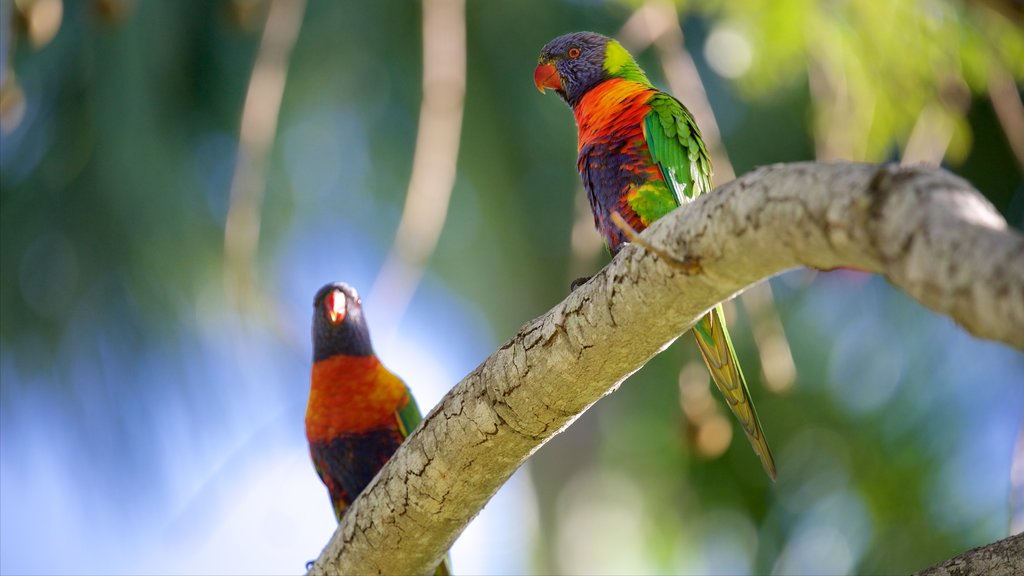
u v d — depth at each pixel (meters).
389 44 12.45
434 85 5.79
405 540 5.19
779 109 12.44
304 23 12.18
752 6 6.63
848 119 6.58
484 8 12.41
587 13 12.47
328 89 12.43
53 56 12.03
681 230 3.67
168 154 12.46
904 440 12.48
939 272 2.39
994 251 2.27
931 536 11.92
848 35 6.46
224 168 12.81
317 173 12.85
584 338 4.34
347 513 5.38
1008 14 5.06
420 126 5.78
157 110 12.27
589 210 6.78
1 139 12.62
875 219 2.69
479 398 4.74
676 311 4.02
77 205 12.77
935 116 6.49
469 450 4.83
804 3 6.48
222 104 12.44
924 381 12.68
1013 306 2.16
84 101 12.27
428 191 5.70
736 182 3.41
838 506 12.67
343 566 5.41
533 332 4.55
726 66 7.02
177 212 12.65
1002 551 4.30
